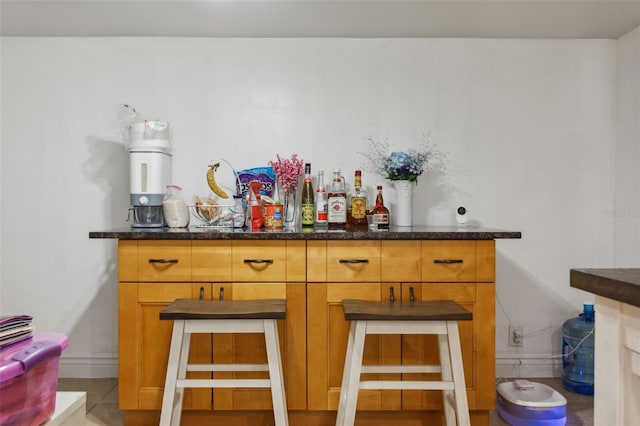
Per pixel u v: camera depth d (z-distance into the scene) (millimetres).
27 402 1026
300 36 2713
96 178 2727
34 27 2580
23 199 2715
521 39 2752
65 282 2725
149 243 2068
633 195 2605
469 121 2756
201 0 2268
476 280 2070
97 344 2732
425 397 2057
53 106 2715
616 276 848
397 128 2744
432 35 2701
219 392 2053
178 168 2723
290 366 2061
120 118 2707
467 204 2760
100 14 2420
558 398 2145
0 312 2713
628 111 2646
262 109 2734
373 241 2072
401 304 1913
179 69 2723
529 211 2764
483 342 2062
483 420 2094
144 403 2055
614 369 864
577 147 2762
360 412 2111
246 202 2531
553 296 2766
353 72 2736
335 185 2576
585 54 2756
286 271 2066
